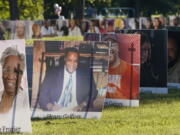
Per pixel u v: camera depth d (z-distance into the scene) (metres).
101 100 12.05
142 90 16.72
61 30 44.53
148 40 16.36
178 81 17.73
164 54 16.39
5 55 10.63
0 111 10.63
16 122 10.65
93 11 70.50
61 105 12.09
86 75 12.09
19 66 10.65
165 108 13.79
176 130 10.91
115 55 14.00
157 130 10.89
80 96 12.09
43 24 42.88
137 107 13.94
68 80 12.09
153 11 80.12
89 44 12.08
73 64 12.09
